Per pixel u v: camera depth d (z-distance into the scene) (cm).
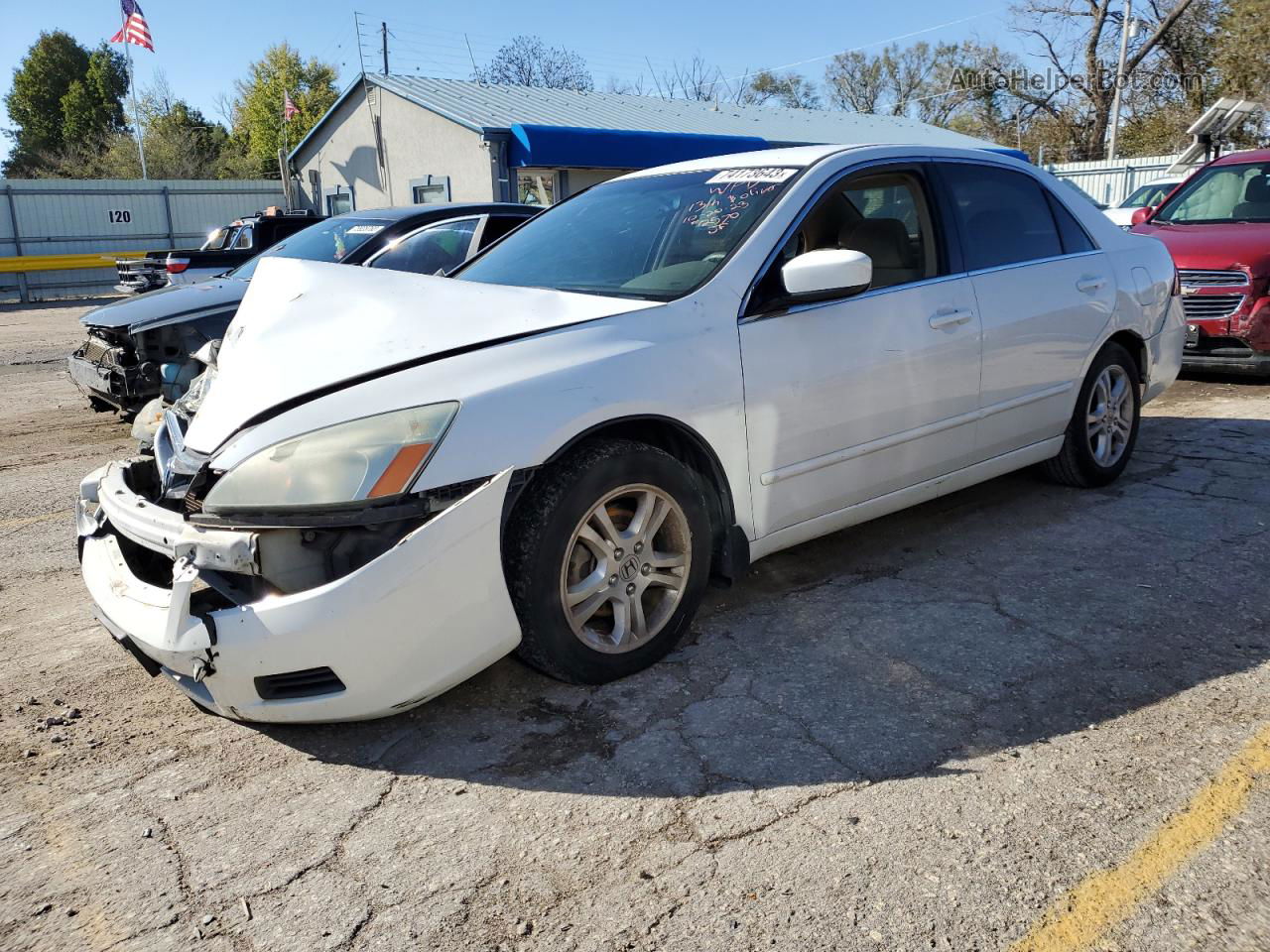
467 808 242
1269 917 195
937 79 4891
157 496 310
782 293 325
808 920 198
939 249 383
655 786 247
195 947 199
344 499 242
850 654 313
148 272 1321
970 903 201
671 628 307
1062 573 374
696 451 309
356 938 199
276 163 4750
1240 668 295
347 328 300
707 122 2336
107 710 301
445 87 2217
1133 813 228
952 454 386
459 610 255
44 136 5819
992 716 273
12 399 934
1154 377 493
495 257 398
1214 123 1633
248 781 258
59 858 229
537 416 265
